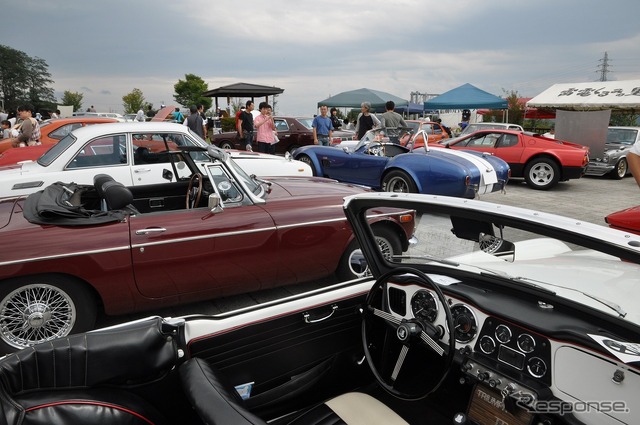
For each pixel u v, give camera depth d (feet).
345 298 8.59
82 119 32.30
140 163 19.10
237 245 12.57
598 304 6.07
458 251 7.79
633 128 45.21
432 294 7.27
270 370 8.00
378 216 11.18
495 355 6.64
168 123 20.12
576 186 38.86
